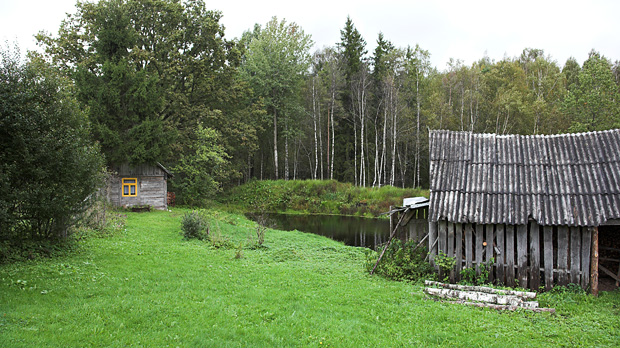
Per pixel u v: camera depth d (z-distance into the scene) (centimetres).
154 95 2995
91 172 1273
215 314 850
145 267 1212
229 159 4650
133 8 3350
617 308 1007
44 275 1004
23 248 1165
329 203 4266
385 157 5294
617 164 1190
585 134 1315
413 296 1083
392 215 1515
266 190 4547
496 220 1166
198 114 3759
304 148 5569
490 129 4538
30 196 1098
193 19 3612
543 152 1304
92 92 2783
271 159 5784
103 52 3023
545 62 5694
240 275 1228
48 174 1138
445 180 1282
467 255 1219
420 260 1353
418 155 4778
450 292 1075
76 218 1426
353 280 1261
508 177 1256
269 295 1023
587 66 3569
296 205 4350
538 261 1162
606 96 3353
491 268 1199
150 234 1898
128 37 3055
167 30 3500
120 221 2098
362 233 2870
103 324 745
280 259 1588
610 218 1082
